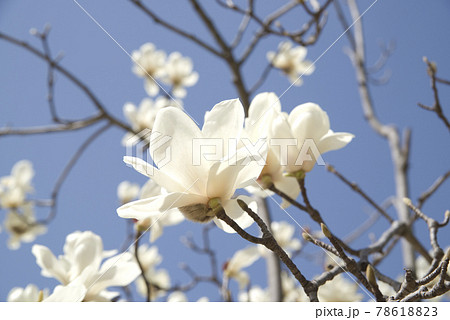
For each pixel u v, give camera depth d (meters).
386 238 0.70
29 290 0.66
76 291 0.56
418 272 0.95
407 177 0.94
